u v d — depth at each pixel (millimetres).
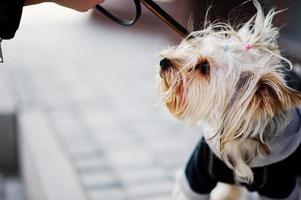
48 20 2727
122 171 1177
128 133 1363
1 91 1694
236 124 742
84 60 2037
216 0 985
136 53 2102
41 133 1319
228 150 777
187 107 771
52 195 1053
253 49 749
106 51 2148
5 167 1509
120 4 2367
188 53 766
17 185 1438
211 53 752
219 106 750
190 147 1274
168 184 1124
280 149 779
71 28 2559
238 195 992
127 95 1634
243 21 892
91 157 1236
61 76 1852
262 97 723
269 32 753
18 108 1513
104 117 1466
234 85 740
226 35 772
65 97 1635
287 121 766
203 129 814
